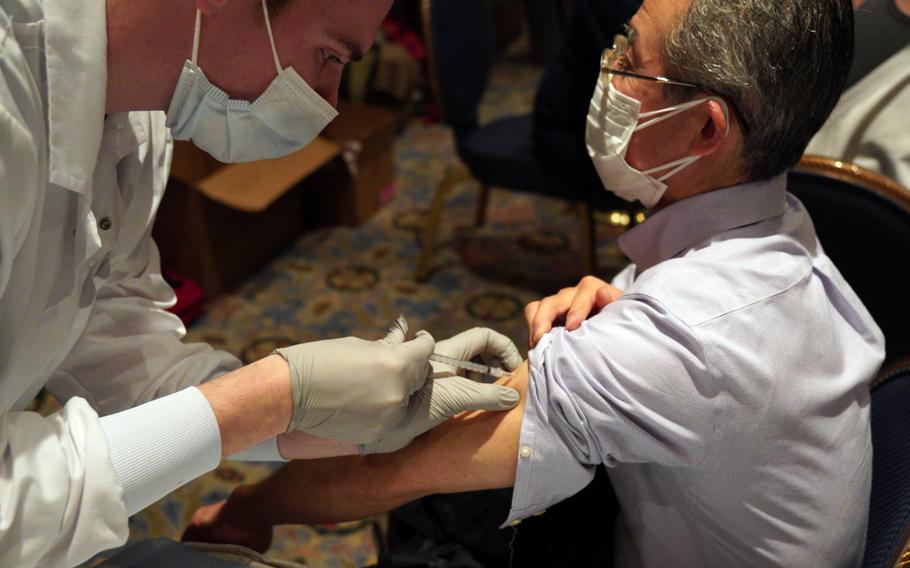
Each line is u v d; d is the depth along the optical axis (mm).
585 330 944
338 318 2672
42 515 787
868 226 1303
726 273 928
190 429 864
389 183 3344
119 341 1149
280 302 2746
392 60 3736
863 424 999
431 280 2883
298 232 3113
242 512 1248
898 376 1162
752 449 912
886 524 992
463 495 1198
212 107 938
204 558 1040
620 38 1010
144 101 922
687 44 932
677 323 886
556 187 2514
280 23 875
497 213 3311
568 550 1174
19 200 800
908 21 1547
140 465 842
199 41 867
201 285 2711
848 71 938
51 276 935
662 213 1050
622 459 924
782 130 940
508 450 966
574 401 905
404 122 3969
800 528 957
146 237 1204
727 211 998
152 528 1906
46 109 829
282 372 914
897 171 1636
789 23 879
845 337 1018
